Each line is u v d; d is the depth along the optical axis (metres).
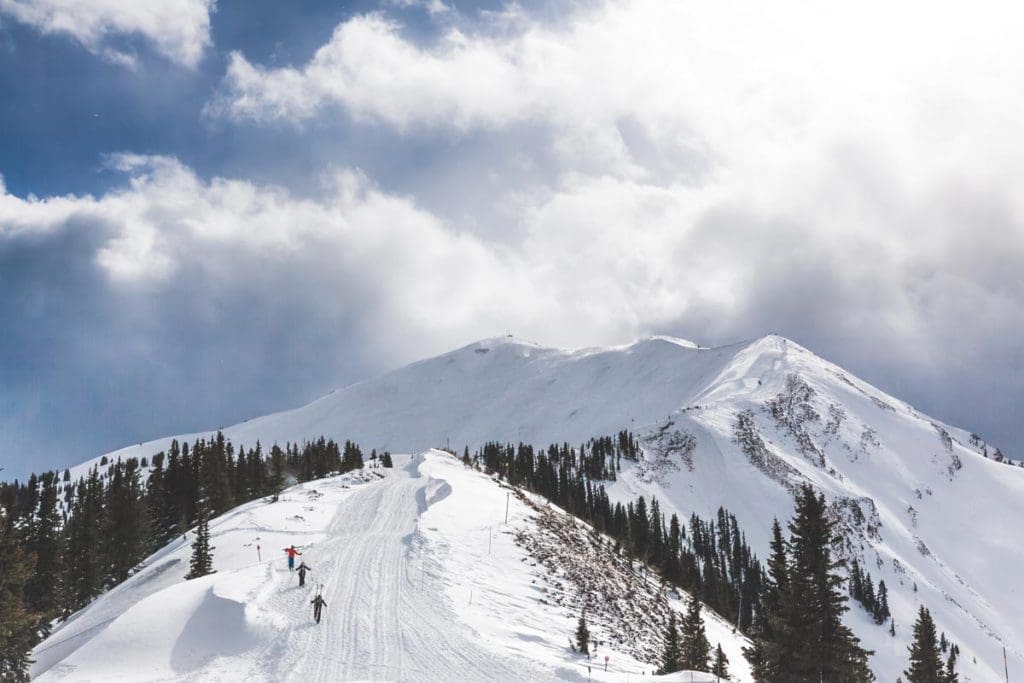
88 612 51.72
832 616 31.27
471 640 29.36
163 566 55.44
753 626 37.69
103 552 70.81
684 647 43.00
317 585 36.88
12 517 35.22
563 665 27.59
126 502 74.00
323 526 59.25
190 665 27.41
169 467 94.31
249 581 35.94
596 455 195.12
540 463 166.00
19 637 32.16
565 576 49.06
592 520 128.62
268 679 24.73
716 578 121.19
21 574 32.41
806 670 31.00
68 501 120.56
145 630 30.00
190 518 89.38
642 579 71.94
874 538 174.88
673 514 172.62
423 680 24.69
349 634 29.39
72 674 26.78
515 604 38.47
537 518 65.94
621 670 30.45
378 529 55.22
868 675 32.72
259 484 106.62
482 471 111.56
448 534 50.00
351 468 128.00
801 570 32.22
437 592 36.25
